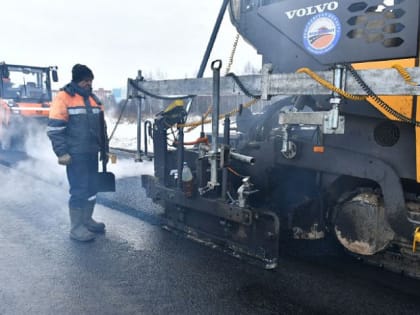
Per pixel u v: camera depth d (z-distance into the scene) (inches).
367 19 107.6
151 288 114.3
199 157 140.4
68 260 132.7
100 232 159.3
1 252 139.3
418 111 97.1
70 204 150.9
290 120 112.2
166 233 158.7
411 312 102.9
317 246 145.1
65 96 144.8
